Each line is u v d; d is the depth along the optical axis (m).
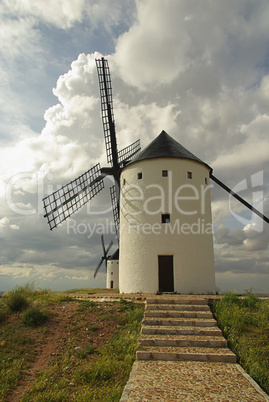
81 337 10.00
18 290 13.98
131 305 12.49
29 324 10.62
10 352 9.02
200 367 7.66
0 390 7.22
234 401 5.84
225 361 8.10
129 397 5.96
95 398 6.67
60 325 10.82
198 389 6.36
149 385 6.54
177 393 6.15
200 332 9.65
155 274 16.50
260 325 10.23
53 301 13.34
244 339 9.33
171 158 18.08
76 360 8.63
